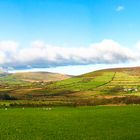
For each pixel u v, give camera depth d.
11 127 65.44
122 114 89.44
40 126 67.00
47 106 143.12
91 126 65.75
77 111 105.50
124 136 52.41
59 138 51.69
